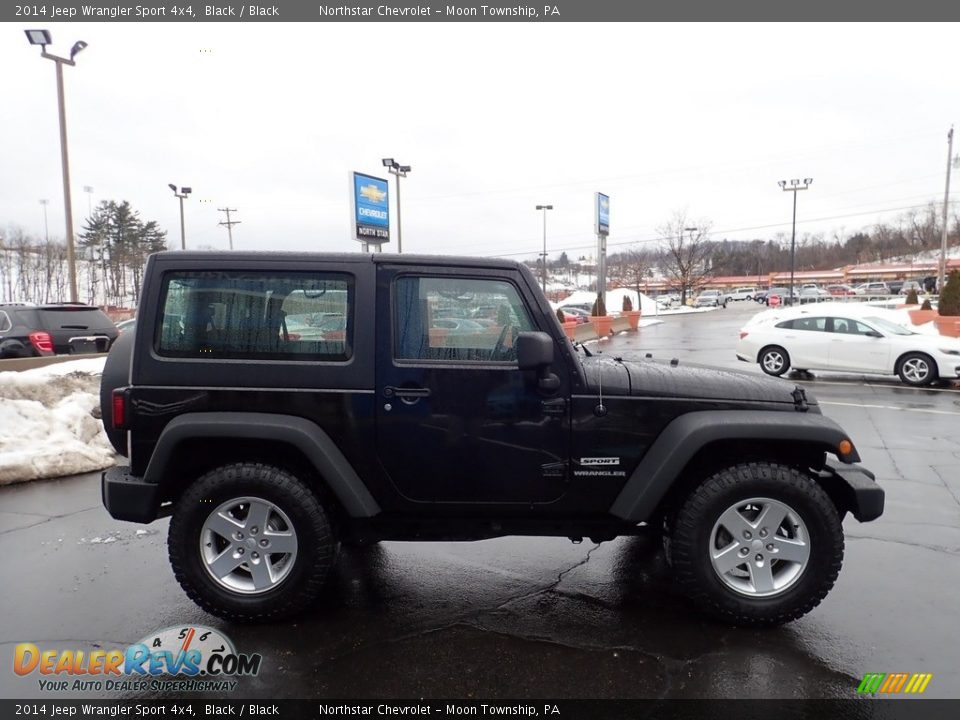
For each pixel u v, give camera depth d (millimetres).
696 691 3002
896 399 12008
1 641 3473
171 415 3504
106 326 13188
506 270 3559
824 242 133875
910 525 5230
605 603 3865
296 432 3424
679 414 3555
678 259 62625
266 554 3559
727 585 3498
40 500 5871
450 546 4770
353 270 3531
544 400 3525
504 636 3484
